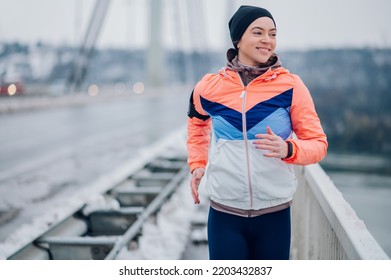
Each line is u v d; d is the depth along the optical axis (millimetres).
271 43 2973
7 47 51250
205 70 113188
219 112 3006
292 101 2928
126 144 18531
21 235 6543
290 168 3055
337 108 100188
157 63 73938
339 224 2764
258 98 2922
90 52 47562
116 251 4938
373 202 64875
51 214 7586
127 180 9344
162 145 16906
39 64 60688
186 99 66625
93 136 21297
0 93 41938
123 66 113812
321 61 102688
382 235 53125
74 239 5316
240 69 2951
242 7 3039
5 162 14086
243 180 2961
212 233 3146
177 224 6957
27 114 32500
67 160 14492
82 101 44812
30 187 10391
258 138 2930
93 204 7141
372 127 98312
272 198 3002
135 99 61281
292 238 5707
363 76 99938
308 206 4430
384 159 87812
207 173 3170
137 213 6520
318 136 2895
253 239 3135
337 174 80375
